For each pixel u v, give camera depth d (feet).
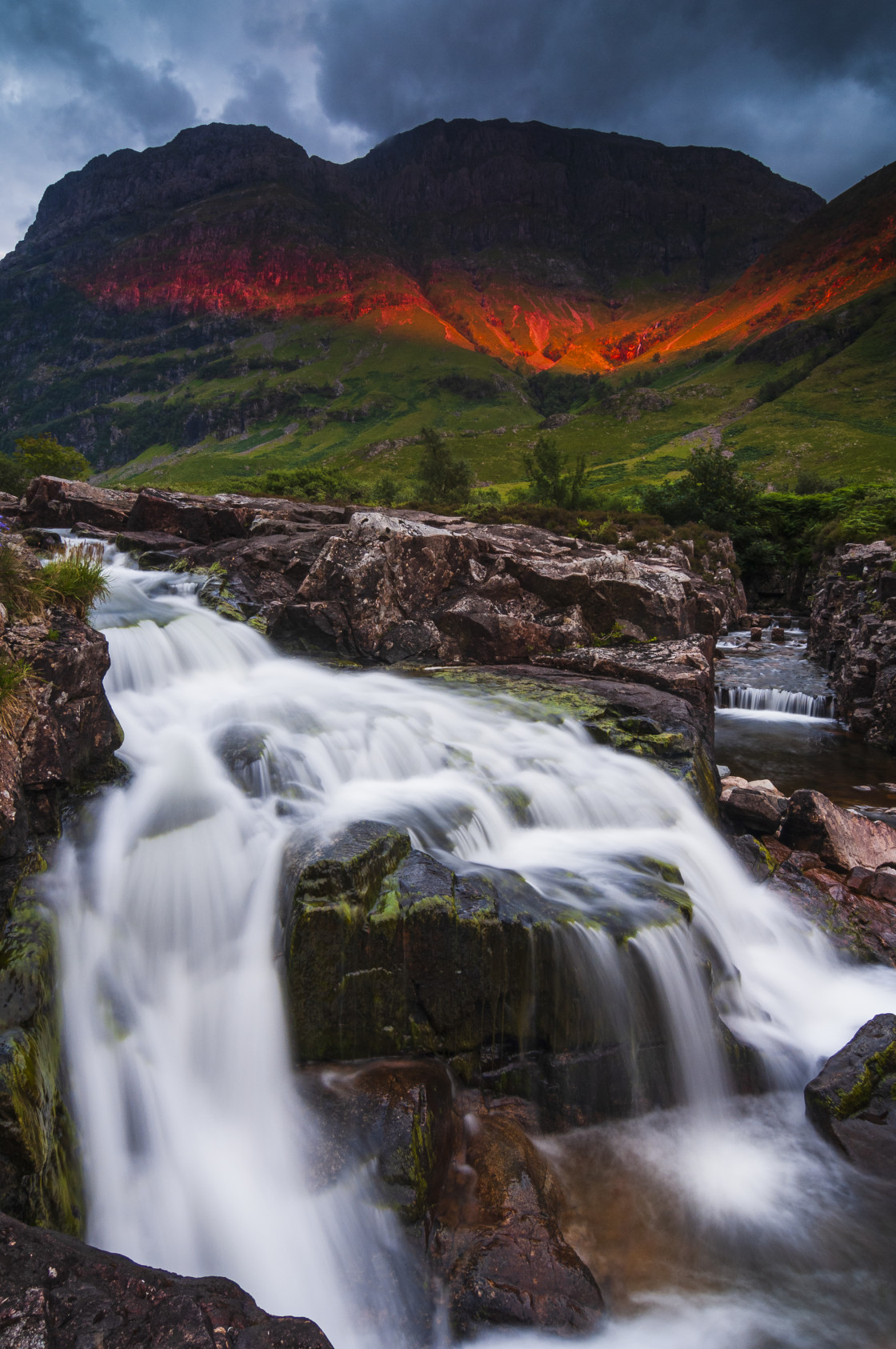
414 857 20.74
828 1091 18.92
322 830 20.85
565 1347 13.12
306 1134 15.72
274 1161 15.64
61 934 16.97
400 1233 14.26
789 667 79.10
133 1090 16.43
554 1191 16.34
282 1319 9.60
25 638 22.09
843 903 28.02
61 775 19.93
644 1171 17.69
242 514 58.08
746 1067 20.54
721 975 22.36
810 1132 18.92
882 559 78.74
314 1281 14.20
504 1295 13.42
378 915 18.13
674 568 64.23
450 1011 18.37
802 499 138.41
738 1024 21.90
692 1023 20.43
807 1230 16.16
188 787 23.91
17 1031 13.79
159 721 29.55
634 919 20.68
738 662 82.84
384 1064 17.69
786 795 42.16
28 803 19.22
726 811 34.55
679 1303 14.48
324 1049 17.80
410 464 515.91
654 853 25.35
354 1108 15.96
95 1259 10.05
